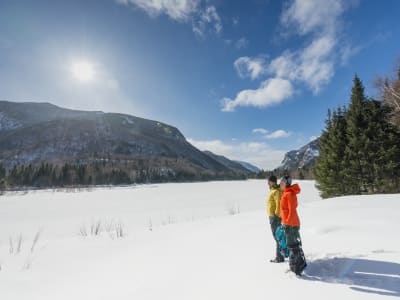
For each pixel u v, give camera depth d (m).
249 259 4.56
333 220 7.17
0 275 4.85
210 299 3.16
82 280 4.43
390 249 4.34
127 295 3.56
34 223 16.80
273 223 4.40
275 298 3.04
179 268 4.50
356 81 19.88
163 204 27.70
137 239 7.49
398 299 2.87
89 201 32.47
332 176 19.69
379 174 17.56
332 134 20.62
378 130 17.98
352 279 3.40
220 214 19.41
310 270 3.80
